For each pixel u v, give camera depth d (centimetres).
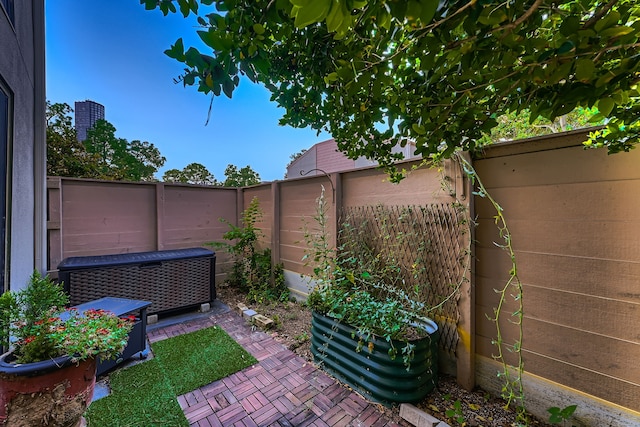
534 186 190
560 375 180
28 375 141
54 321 162
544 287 187
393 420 189
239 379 231
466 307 219
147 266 347
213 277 407
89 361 164
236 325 342
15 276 202
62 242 355
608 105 75
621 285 158
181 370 242
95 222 382
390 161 191
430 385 207
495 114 117
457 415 186
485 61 80
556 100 80
